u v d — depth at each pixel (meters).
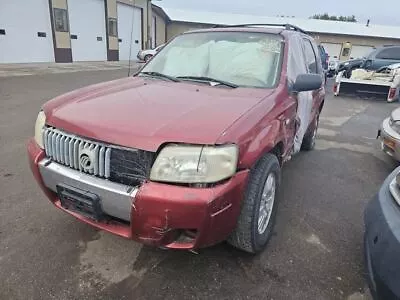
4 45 14.91
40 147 2.29
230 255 2.50
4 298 2.02
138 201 1.83
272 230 2.71
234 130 1.95
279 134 2.51
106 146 1.92
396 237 1.73
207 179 1.84
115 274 2.26
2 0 14.44
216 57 3.14
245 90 2.68
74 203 2.09
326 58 15.85
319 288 2.23
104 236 2.65
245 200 2.19
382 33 32.28
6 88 9.31
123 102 2.28
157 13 28.44
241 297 2.12
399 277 1.61
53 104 2.38
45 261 2.35
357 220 3.16
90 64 18.38
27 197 3.22
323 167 4.61
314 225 3.02
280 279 2.29
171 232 1.93
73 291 2.10
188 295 2.11
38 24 16.28
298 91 2.99
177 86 2.74
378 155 5.29
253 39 3.25
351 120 8.11
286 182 3.99
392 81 10.82
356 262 2.51
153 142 1.84
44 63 16.73
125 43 23.08
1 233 2.63
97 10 19.89
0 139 4.94
